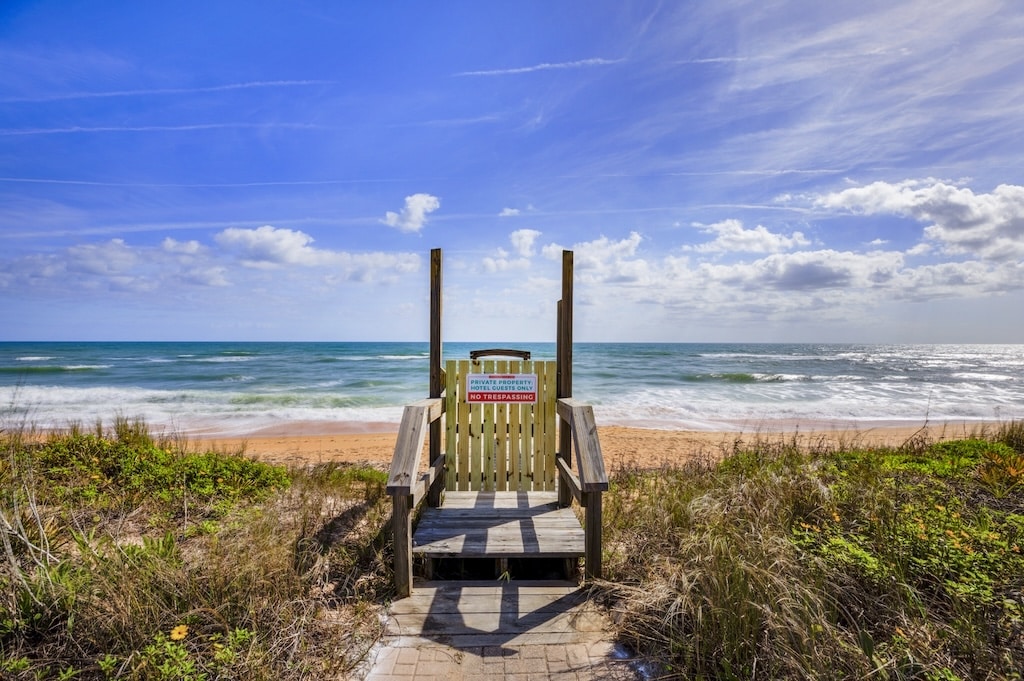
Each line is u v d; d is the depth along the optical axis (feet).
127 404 63.00
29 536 11.84
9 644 8.82
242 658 8.77
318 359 162.71
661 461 32.12
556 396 17.89
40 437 24.54
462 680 8.67
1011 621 9.18
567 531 13.91
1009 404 69.26
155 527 14.58
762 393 79.66
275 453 35.91
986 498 17.28
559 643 9.75
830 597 9.95
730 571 10.04
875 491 15.87
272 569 11.14
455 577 13.34
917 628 9.05
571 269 17.28
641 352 238.07
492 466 17.93
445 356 260.62
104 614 9.20
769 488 16.07
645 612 10.36
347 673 8.80
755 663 8.40
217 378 98.37
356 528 14.83
